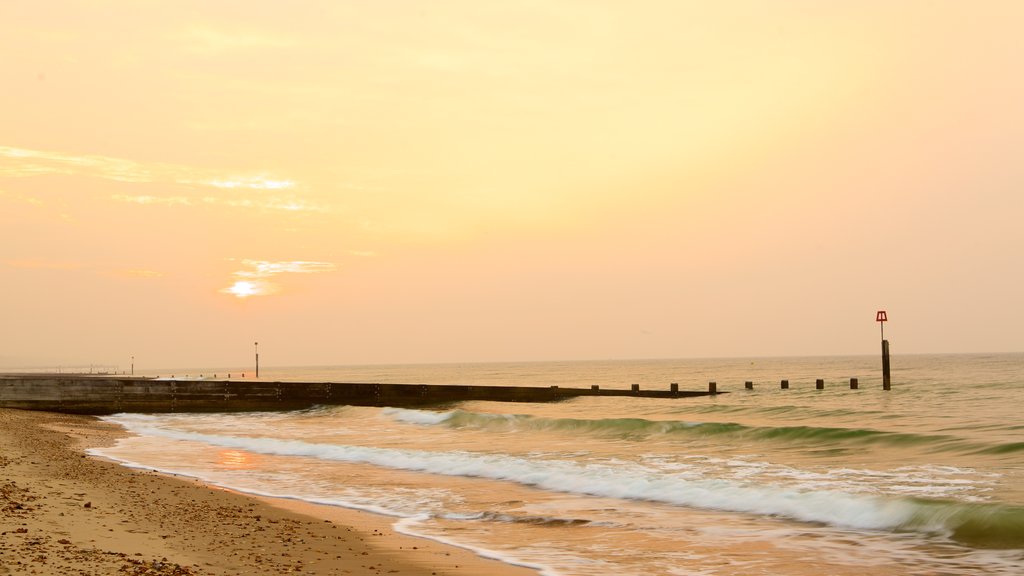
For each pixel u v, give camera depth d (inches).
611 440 1235.2
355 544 522.0
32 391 2048.5
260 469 959.0
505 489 797.9
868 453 973.2
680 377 4591.5
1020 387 2474.2
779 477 805.9
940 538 556.7
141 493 682.8
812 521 620.7
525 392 2269.9
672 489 750.5
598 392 2342.5
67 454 994.1
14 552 394.0
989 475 768.3
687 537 564.7
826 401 2138.3
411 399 2247.8
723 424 1230.9
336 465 1002.1
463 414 1663.4
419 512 666.2
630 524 611.8
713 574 462.0
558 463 948.0
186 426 1738.4
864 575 461.1
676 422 1295.5
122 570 372.8
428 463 982.4
